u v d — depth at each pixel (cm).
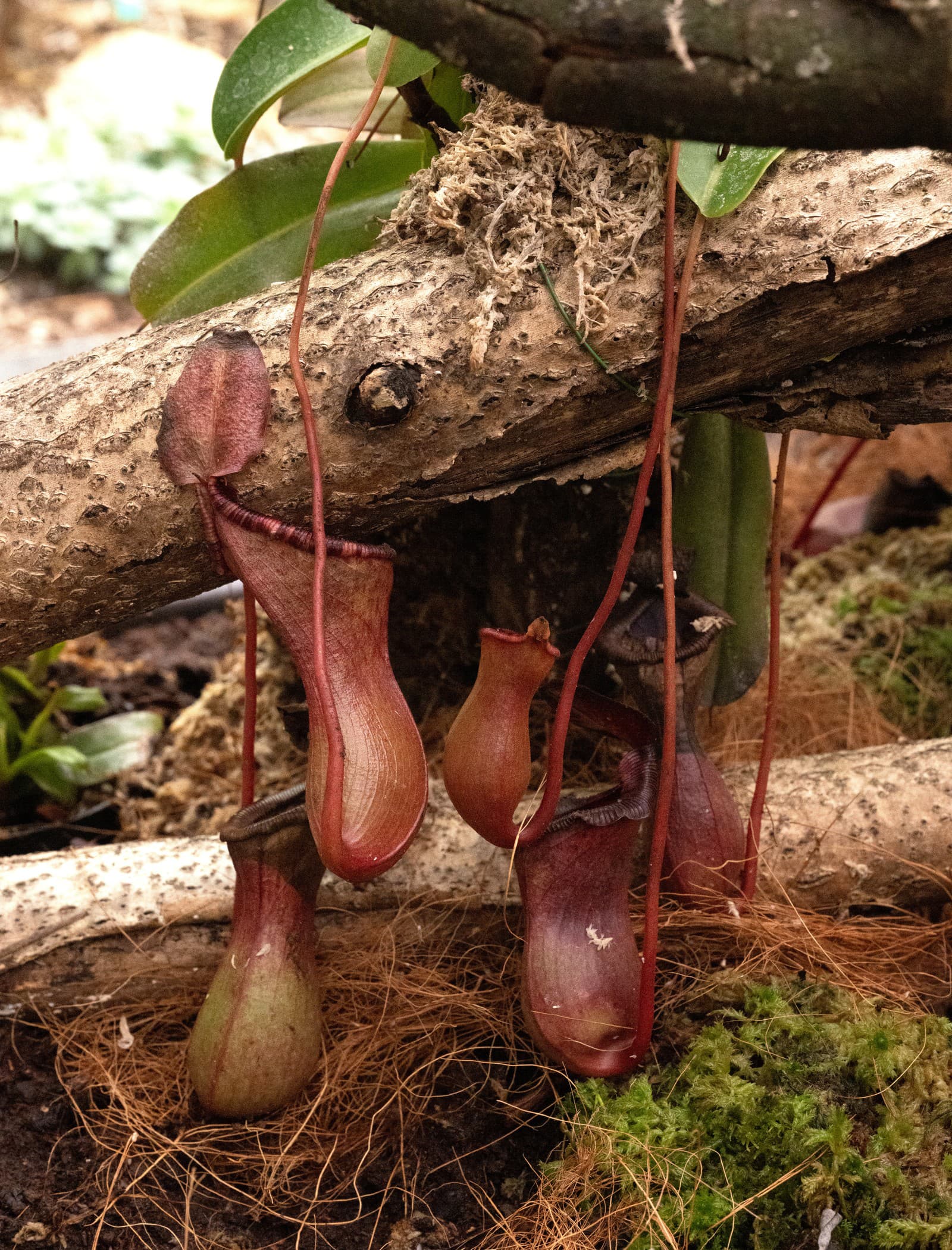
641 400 62
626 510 77
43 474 62
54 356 164
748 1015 65
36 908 70
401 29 46
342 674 59
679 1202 60
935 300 59
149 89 225
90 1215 64
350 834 58
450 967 70
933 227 57
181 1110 67
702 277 59
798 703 86
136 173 207
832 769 74
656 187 59
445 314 60
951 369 61
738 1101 62
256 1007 64
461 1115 67
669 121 45
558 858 62
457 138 62
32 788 88
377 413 60
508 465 63
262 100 69
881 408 63
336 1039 69
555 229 60
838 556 100
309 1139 66
